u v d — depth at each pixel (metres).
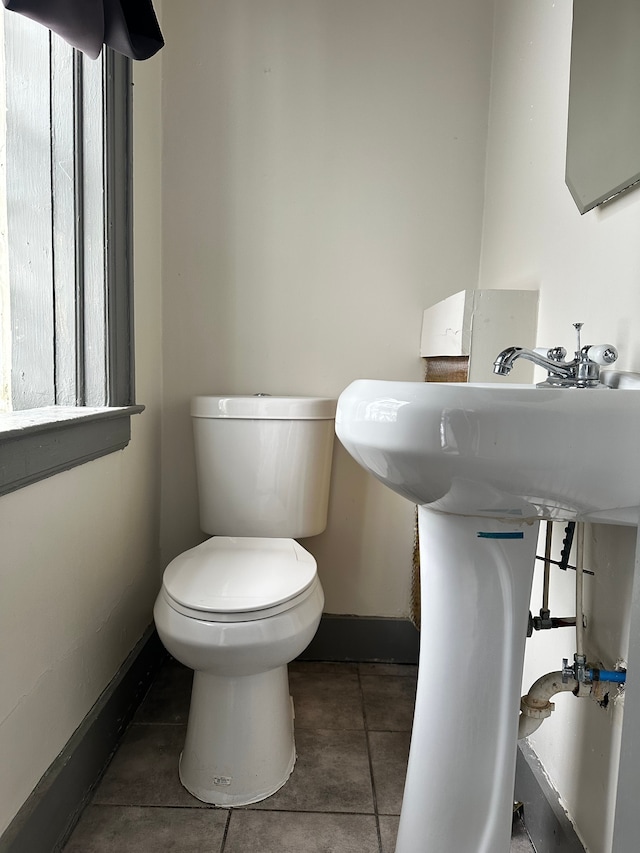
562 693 1.12
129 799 1.26
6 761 0.94
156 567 1.84
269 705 1.30
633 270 0.93
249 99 1.77
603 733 0.96
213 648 1.13
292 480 1.67
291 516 1.68
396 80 1.77
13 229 1.36
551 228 1.27
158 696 1.66
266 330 1.83
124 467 1.51
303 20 1.75
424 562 0.98
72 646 1.20
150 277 1.72
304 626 1.21
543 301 1.31
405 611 1.91
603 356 0.92
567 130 1.15
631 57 0.92
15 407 1.41
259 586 1.25
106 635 1.39
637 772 0.77
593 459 0.69
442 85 1.77
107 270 1.39
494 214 1.69
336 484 1.87
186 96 1.77
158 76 1.74
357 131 1.78
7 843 0.93
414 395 0.73
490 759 0.95
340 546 1.89
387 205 1.80
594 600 1.02
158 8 1.70
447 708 0.95
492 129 1.74
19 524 0.97
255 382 1.84
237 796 1.26
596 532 1.02
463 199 1.80
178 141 1.78
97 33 1.03
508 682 0.94
